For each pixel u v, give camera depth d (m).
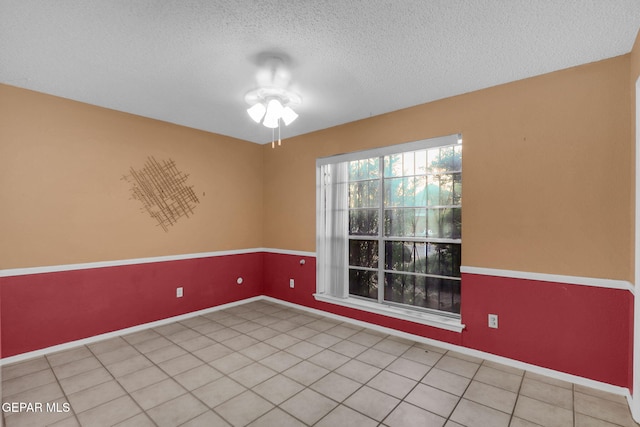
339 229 3.87
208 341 3.17
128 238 3.42
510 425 1.90
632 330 2.08
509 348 2.65
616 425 1.90
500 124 2.70
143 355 2.85
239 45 2.12
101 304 3.21
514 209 2.63
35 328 2.82
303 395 2.22
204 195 4.10
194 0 1.67
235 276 4.45
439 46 2.12
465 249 2.88
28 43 2.08
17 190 2.75
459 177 3.05
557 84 2.46
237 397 2.20
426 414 2.01
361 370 2.57
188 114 3.48
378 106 3.22
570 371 2.38
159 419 1.96
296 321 3.78
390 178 3.52
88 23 1.87
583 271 2.35
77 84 2.72
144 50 2.18
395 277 3.49
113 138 3.31
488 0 1.66
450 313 3.09
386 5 1.71
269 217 4.72
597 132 2.30
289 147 4.43
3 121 2.68
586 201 2.34
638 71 1.98
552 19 1.82
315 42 2.08
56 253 2.95
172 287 3.77
